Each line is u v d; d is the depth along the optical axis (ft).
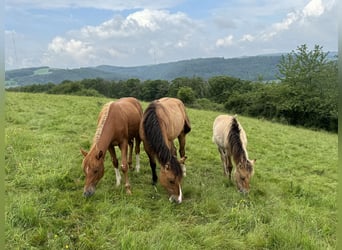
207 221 16.38
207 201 17.76
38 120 34.76
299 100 114.73
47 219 14.70
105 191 17.93
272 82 134.31
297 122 119.24
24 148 23.61
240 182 19.61
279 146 42.32
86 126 34.94
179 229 14.82
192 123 51.49
